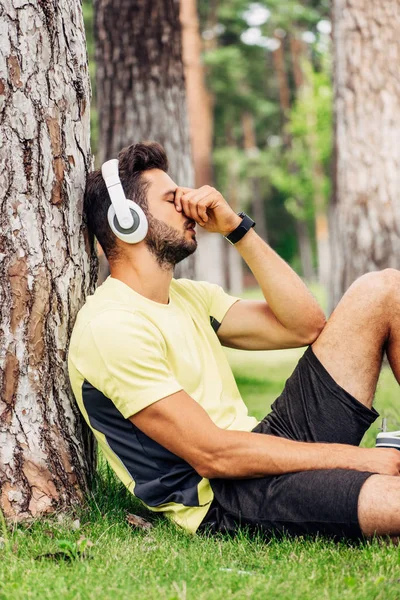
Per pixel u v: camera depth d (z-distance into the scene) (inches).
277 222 1688.0
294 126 1003.9
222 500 114.4
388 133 332.5
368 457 112.6
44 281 120.5
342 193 341.4
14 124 118.6
